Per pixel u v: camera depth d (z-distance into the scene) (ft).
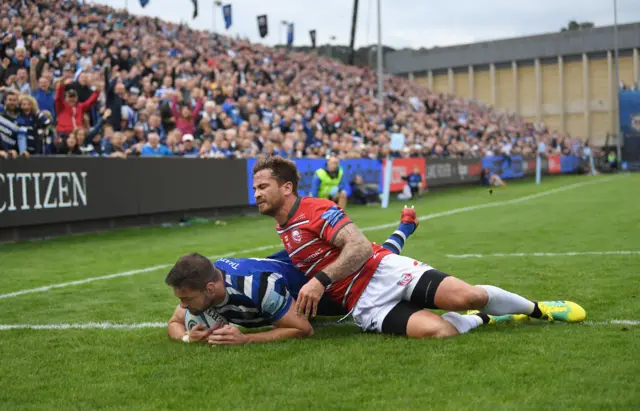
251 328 17.62
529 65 209.26
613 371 12.72
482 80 215.31
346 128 96.58
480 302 15.72
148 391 12.64
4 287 26.43
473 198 82.74
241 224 54.85
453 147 118.32
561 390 11.74
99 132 50.70
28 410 11.81
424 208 67.15
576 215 53.26
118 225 50.42
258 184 15.99
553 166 156.66
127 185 50.37
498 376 12.64
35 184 43.01
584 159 175.52
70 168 45.57
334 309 16.78
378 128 104.01
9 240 42.06
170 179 54.70
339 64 158.51
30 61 56.13
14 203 41.60
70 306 22.41
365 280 16.31
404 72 223.92
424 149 106.22
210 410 11.45
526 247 34.47
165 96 64.34
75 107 49.60
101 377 13.70
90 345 16.63
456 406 11.12
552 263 28.58
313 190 45.52
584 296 21.20
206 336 16.22
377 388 12.24
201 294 15.14
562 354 13.96
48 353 15.92
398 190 88.94
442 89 220.23
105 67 57.36
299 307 15.15
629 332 15.97
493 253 32.58
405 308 16.10
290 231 16.12
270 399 11.86
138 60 76.23
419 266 16.15
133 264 32.45
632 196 75.15
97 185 47.75
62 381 13.51
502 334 15.88
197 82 76.48
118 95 57.67
